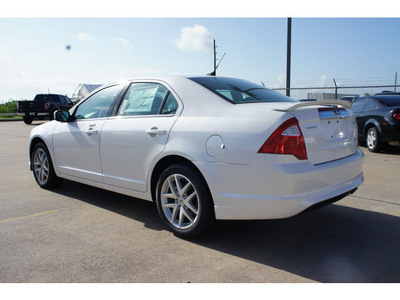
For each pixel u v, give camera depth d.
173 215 3.25
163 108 3.41
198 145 2.96
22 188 4.99
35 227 3.46
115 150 3.71
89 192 4.77
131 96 3.81
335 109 3.06
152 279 2.47
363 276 2.50
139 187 3.52
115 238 3.20
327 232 3.30
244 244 3.06
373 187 4.84
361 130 8.48
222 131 2.85
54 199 4.43
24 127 17.16
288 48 15.29
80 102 4.48
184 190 3.12
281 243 3.08
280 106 2.82
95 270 2.60
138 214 3.86
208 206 2.98
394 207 4.00
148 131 3.35
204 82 3.39
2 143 10.43
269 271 2.58
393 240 3.11
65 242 3.10
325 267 2.64
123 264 2.69
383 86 13.48
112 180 3.80
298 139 2.66
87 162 4.11
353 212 3.84
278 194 2.64
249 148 2.69
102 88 4.25
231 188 2.80
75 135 4.22
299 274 2.54
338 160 3.01
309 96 15.14
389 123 7.54
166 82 3.51
